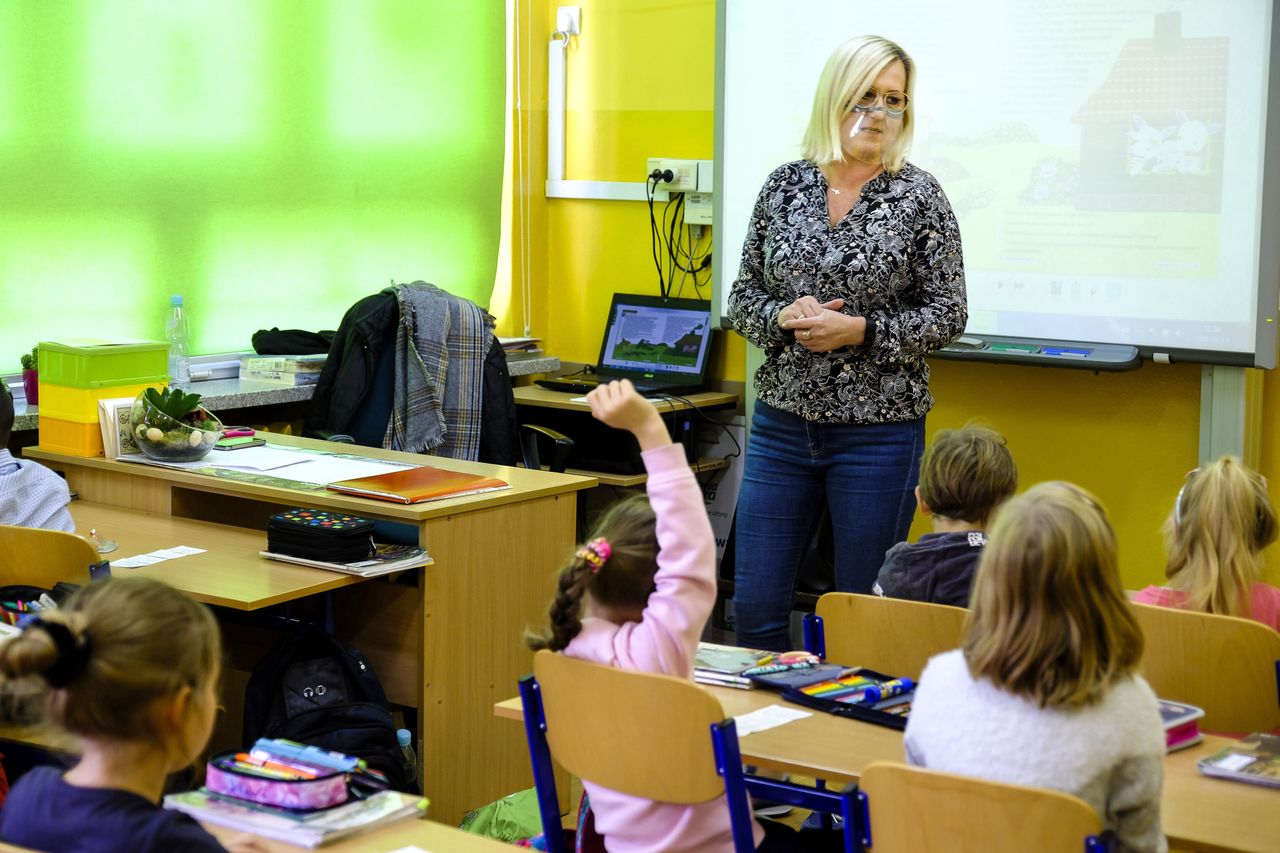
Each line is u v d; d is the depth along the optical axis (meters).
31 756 2.63
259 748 1.78
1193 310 4.12
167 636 1.50
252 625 3.36
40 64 4.20
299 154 4.96
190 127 4.62
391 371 4.42
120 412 3.58
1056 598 1.62
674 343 5.18
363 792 1.79
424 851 1.62
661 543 2.04
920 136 4.54
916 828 1.64
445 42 5.37
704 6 5.17
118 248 4.46
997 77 4.38
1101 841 1.52
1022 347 4.35
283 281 4.97
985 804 1.58
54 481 3.17
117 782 1.49
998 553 1.65
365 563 2.96
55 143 4.25
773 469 3.50
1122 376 4.34
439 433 4.39
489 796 3.32
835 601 2.44
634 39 5.38
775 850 2.19
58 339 4.32
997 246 4.44
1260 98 3.95
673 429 4.97
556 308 5.73
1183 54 4.05
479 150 5.55
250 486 3.30
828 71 3.35
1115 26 4.16
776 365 3.44
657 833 1.97
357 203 5.17
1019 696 1.65
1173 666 2.29
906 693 2.24
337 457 3.67
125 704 1.47
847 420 3.34
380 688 3.01
